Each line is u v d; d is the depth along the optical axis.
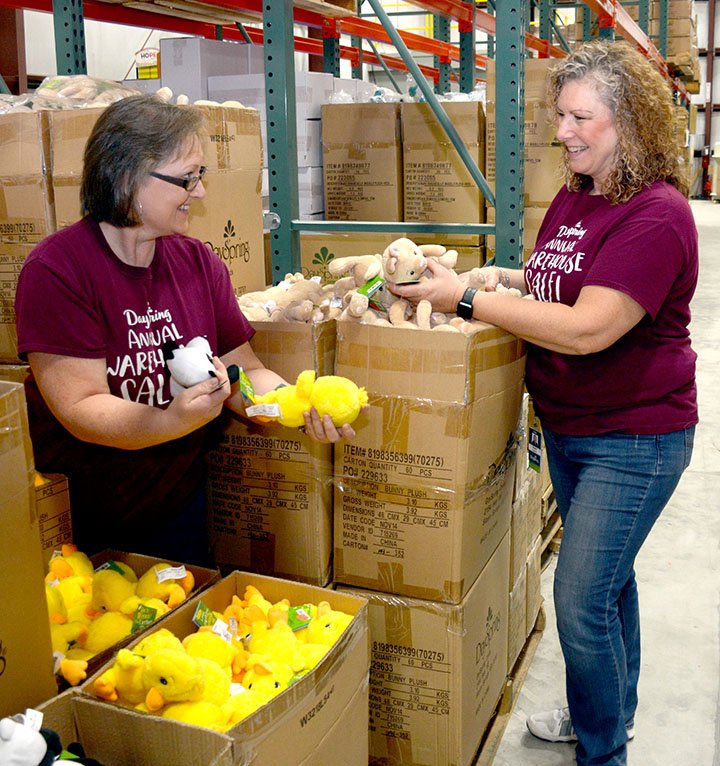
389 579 1.81
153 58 4.80
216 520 1.95
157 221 1.46
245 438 1.85
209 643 1.37
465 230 2.44
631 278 1.58
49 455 1.87
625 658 1.89
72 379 1.46
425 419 1.69
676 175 1.70
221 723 1.23
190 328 1.63
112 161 1.40
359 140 3.23
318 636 1.46
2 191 1.94
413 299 1.78
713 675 2.54
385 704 1.89
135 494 1.82
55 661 1.34
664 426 1.73
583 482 1.79
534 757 2.17
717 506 3.75
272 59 2.41
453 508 1.72
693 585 3.07
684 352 1.75
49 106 2.12
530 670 2.55
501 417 1.86
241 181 2.10
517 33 2.16
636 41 5.59
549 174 2.94
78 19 2.75
